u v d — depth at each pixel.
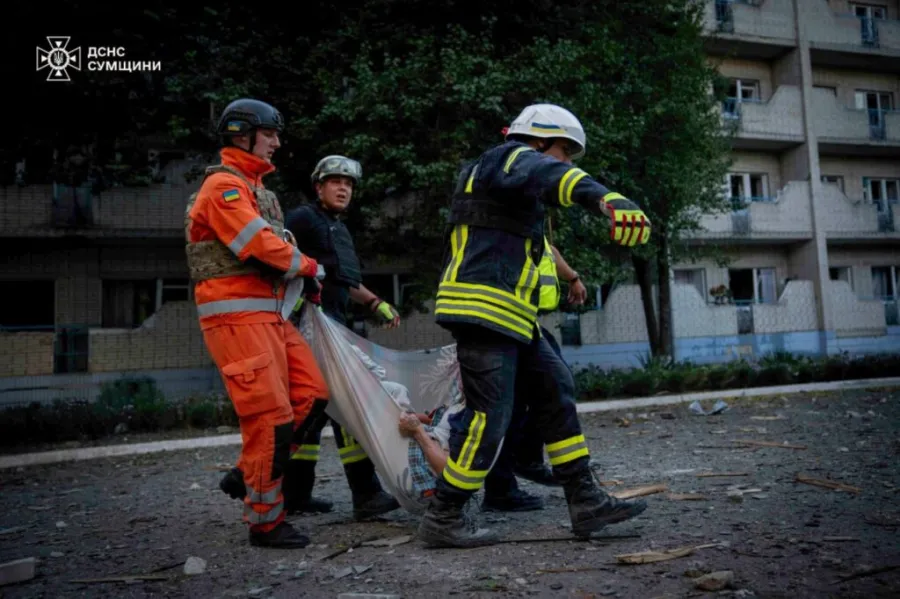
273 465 3.26
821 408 9.04
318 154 11.24
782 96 24.30
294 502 4.13
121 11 11.24
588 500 3.12
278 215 3.56
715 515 3.50
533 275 3.12
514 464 4.13
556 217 11.35
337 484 5.32
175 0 11.45
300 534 3.37
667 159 14.11
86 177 13.27
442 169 10.66
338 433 3.91
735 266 24.55
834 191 24.78
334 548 3.27
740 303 23.84
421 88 10.93
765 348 22.73
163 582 2.93
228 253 3.30
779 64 25.39
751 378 12.76
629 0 13.47
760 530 3.16
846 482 4.25
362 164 11.09
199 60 11.60
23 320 16.97
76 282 16.91
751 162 25.08
